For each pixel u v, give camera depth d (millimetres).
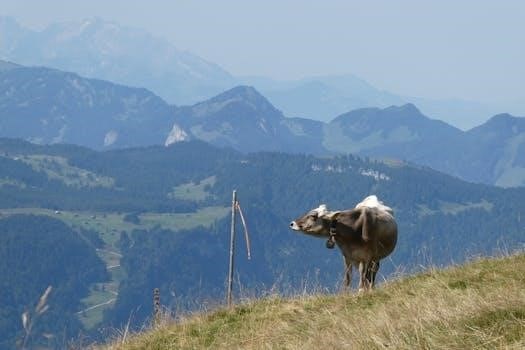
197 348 31906
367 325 24266
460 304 24078
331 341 23875
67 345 33438
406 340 21641
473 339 20656
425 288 32719
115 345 34062
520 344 19234
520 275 30766
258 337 30703
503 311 22156
